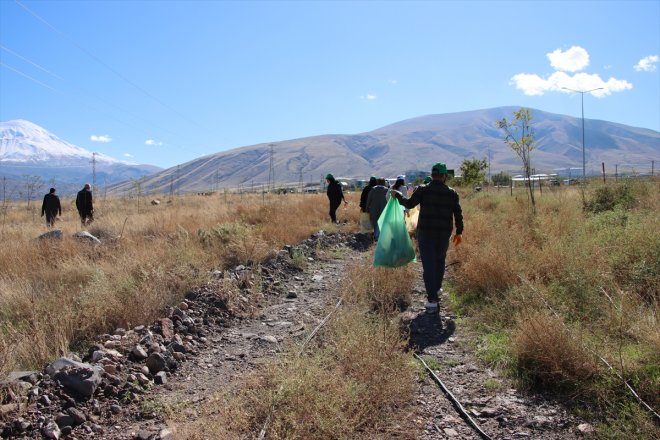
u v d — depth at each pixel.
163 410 4.45
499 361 5.18
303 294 8.67
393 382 4.44
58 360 4.85
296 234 14.10
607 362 4.46
